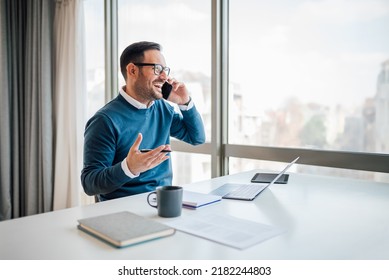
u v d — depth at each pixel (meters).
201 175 2.46
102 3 2.97
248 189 1.39
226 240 0.85
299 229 0.94
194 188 1.47
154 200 1.26
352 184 1.53
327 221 1.01
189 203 1.15
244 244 0.82
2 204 3.12
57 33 3.07
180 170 2.60
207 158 2.42
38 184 3.15
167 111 1.77
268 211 1.12
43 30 3.01
